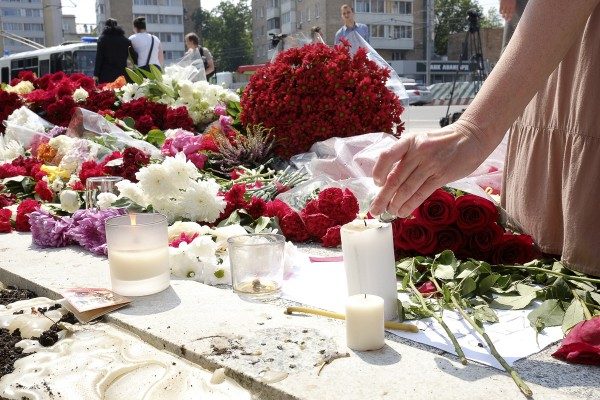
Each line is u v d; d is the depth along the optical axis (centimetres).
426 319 179
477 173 315
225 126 421
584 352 148
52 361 161
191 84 468
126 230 198
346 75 363
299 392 137
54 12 7531
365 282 175
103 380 151
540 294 189
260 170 340
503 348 159
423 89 3044
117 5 7725
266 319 179
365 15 6034
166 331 172
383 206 166
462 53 995
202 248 220
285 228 273
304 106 364
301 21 6450
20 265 238
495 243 220
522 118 235
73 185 325
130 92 502
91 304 188
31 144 438
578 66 201
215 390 145
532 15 164
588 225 197
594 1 162
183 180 264
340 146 318
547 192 219
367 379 142
